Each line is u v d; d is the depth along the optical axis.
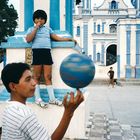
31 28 7.36
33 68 7.07
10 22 33.06
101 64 39.44
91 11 45.38
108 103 15.32
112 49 45.88
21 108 2.65
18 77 2.76
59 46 7.22
